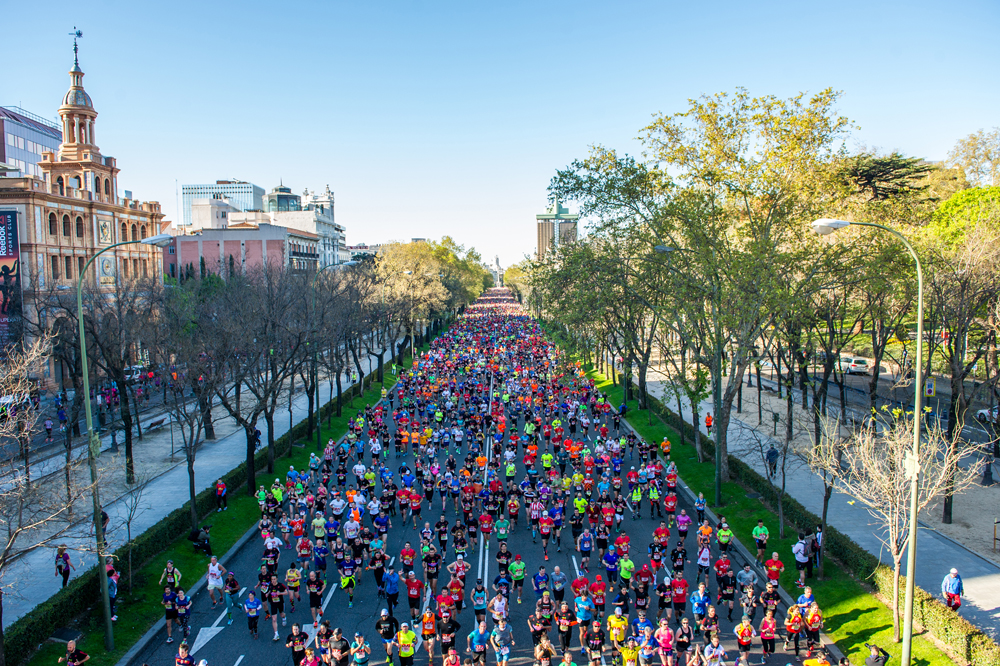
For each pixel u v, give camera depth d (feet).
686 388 101.96
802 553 60.90
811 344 104.27
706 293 85.71
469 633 55.77
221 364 83.87
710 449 106.22
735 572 66.54
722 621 56.95
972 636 46.42
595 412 131.44
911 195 128.67
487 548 73.41
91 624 55.47
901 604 54.08
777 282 77.41
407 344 253.65
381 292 186.19
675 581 56.44
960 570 62.28
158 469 102.32
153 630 56.59
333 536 71.51
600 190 90.38
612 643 51.31
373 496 82.17
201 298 125.80
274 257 277.44
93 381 103.45
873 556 59.72
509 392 147.95
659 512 82.33
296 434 123.65
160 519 79.30
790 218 82.02
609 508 73.31
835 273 78.95
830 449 62.18
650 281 97.71
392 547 74.18
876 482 52.95
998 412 95.55
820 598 59.11
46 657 50.44
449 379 162.50
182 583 65.21
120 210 188.14
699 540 65.57
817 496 83.87
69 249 167.02
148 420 137.90
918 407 45.29
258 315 99.86
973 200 108.06
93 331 90.79
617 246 98.12
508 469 86.22
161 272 209.77
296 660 48.11
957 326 79.15
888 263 76.84
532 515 75.61
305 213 431.02
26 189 149.89
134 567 65.00
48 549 70.85
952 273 78.59
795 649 52.21
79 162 178.29
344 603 62.23
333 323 127.95
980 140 207.72
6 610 58.70
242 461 107.65
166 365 86.02
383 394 151.64
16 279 141.18
